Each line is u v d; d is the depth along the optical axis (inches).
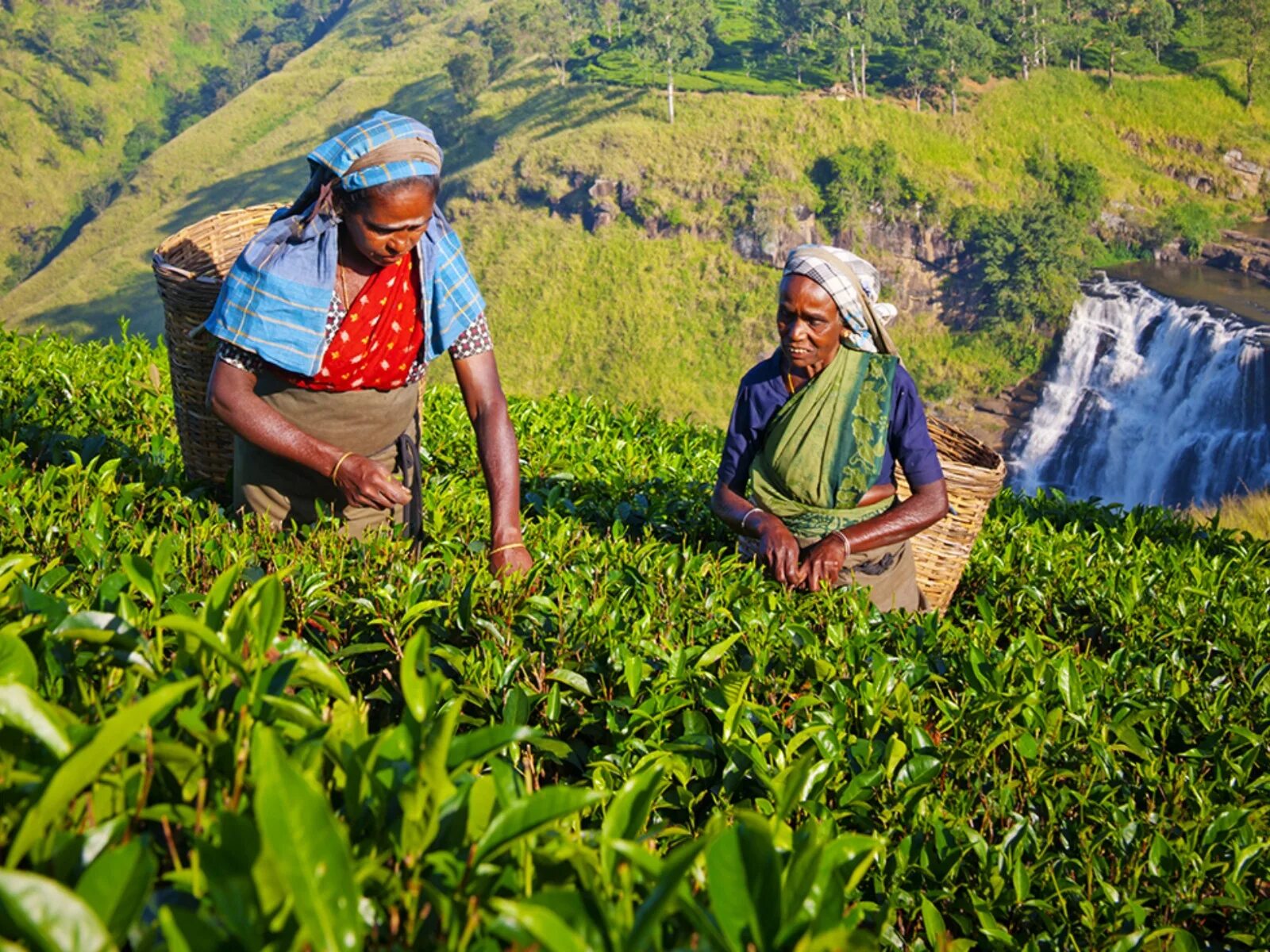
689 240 3580.2
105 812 49.2
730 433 156.8
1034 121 3779.5
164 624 54.3
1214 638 149.9
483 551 140.0
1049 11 4062.5
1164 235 3356.3
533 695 99.1
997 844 96.5
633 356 3361.2
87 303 4626.0
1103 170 3607.3
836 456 147.5
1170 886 92.2
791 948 44.1
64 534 116.6
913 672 113.7
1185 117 3791.8
